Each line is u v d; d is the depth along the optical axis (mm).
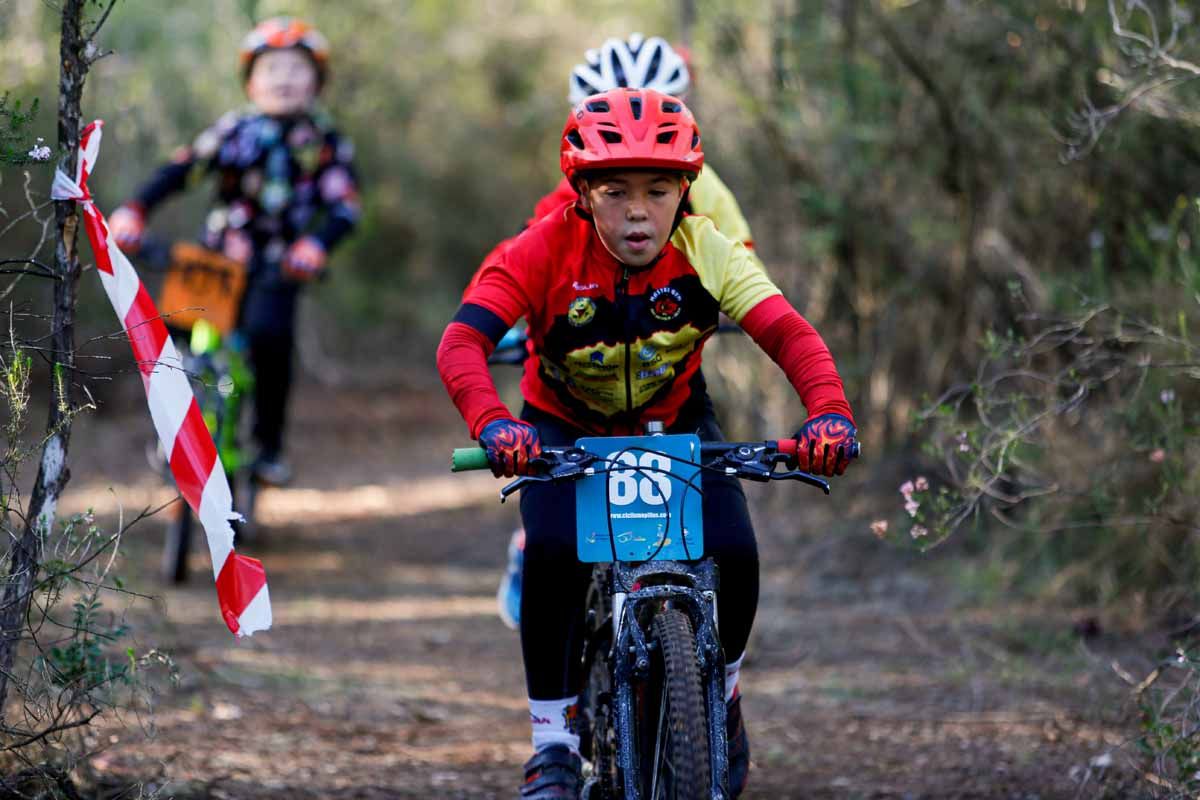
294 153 14102
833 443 5312
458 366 5590
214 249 14062
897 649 10328
